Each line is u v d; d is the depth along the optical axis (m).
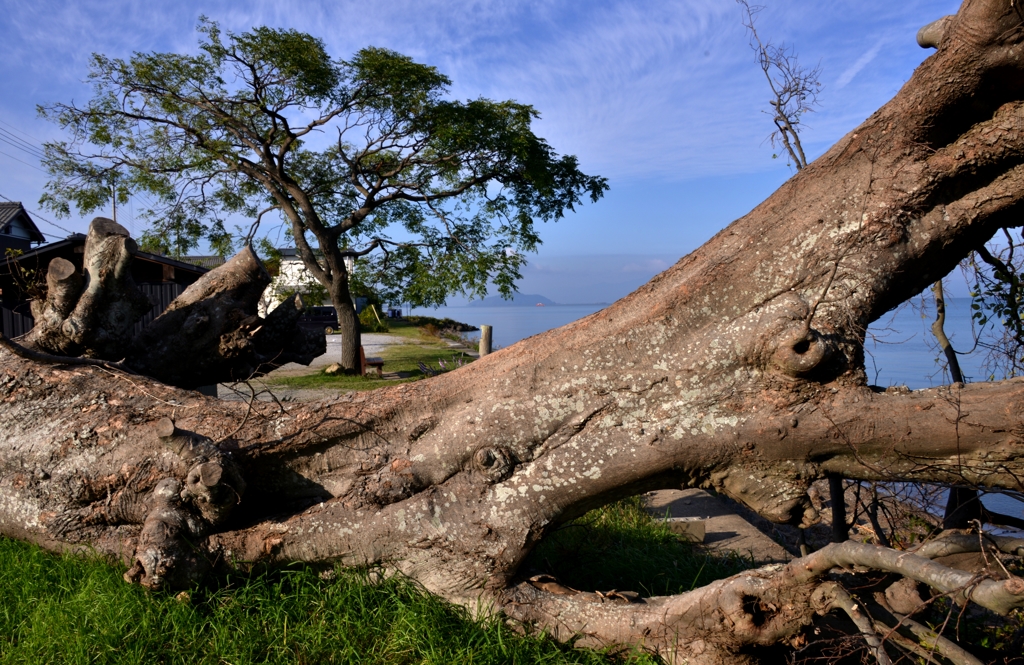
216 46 15.89
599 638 3.59
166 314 5.63
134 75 16.25
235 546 3.85
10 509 4.18
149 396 4.44
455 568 3.75
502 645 3.40
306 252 18.64
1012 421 3.15
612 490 3.82
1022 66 3.17
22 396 4.39
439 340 36.19
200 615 3.55
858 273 3.58
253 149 17.52
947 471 3.38
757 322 3.60
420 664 3.26
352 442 4.09
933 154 3.59
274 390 14.93
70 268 4.87
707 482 3.84
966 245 3.78
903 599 3.87
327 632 3.43
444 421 4.02
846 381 3.53
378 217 20.83
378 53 17.08
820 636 3.78
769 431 3.54
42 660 3.18
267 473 4.12
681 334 3.79
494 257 20.08
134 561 3.68
